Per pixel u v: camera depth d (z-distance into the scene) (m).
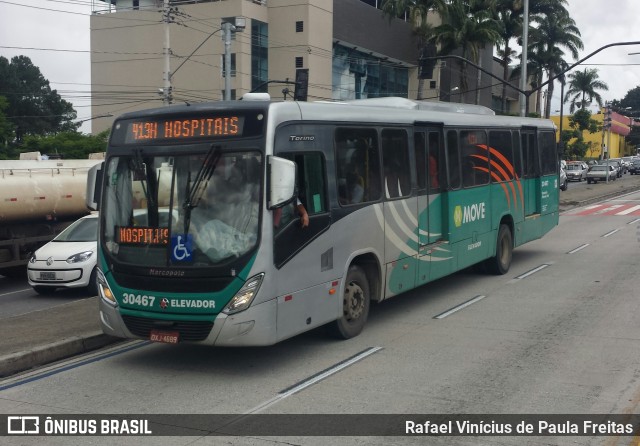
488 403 7.05
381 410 6.92
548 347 9.16
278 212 8.10
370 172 10.14
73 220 18.61
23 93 75.69
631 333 9.81
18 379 8.36
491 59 73.44
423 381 7.83
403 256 10.91
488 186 14.13
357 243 9.70
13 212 16.44
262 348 9.48
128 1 56.66
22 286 16.81
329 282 9.11
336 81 54.28
